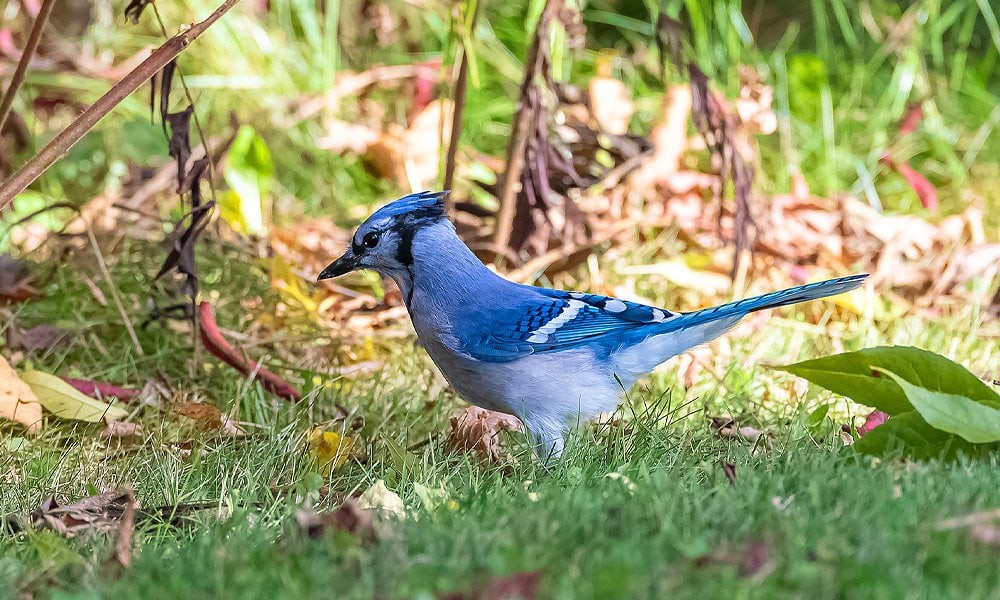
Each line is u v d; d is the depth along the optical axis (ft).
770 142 50.78
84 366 32.68
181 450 26.50
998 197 47.24
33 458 25.36
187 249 30.40
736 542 17.66
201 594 16.52
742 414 28.50
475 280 26.32
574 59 53.52
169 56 24.99
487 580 16.30
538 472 24.02
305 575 16.94
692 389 31.45
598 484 21.58
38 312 34.81
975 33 60.29
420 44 56.44
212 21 25.18
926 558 16.79
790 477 21.24
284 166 48.83
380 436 26.94
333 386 30.32
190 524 21.34
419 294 26.43
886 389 24.09
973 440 21.86
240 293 36.63
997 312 37.37
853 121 53.36
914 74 54.49
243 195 41.39
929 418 21.97
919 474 20.75
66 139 24.88
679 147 44.29
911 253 41.19
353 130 46.52
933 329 35.58
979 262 39.01
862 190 48.60
